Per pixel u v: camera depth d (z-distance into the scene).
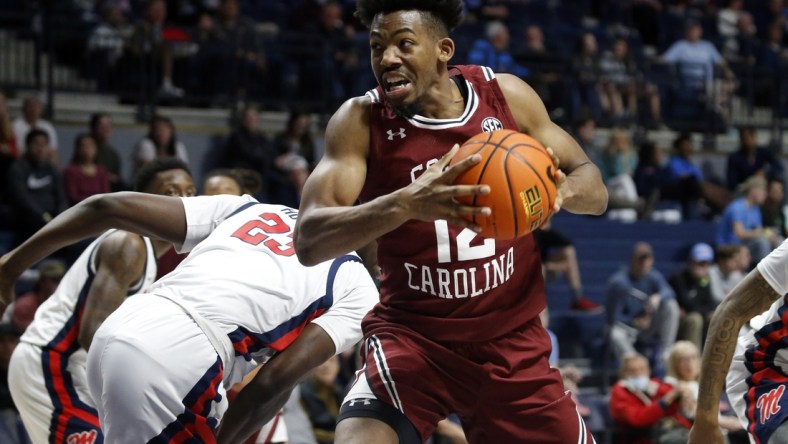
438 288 3.52
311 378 7.60
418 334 3.56
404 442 3.52
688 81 15.03
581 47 14.42
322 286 4.07
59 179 10.19
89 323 4.46
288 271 4.03
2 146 10.51
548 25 15.73
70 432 4.77
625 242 12.27
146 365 3.77
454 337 3.53
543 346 3.65
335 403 7.67
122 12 12.82
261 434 5.20
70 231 4.02
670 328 10.10
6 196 10.22
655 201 12.93
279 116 12.99
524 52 13.78
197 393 3.83
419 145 3.43
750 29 16.70
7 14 11.76
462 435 7.30
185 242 4.15
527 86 3.63
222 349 3.89
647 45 16.45
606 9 16.58
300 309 4.03
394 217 3.03
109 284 4.47
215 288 3.94
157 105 12.25
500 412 3.59
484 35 14.39
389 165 3.44
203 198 4.21
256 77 12.73
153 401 3.78
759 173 13.65
